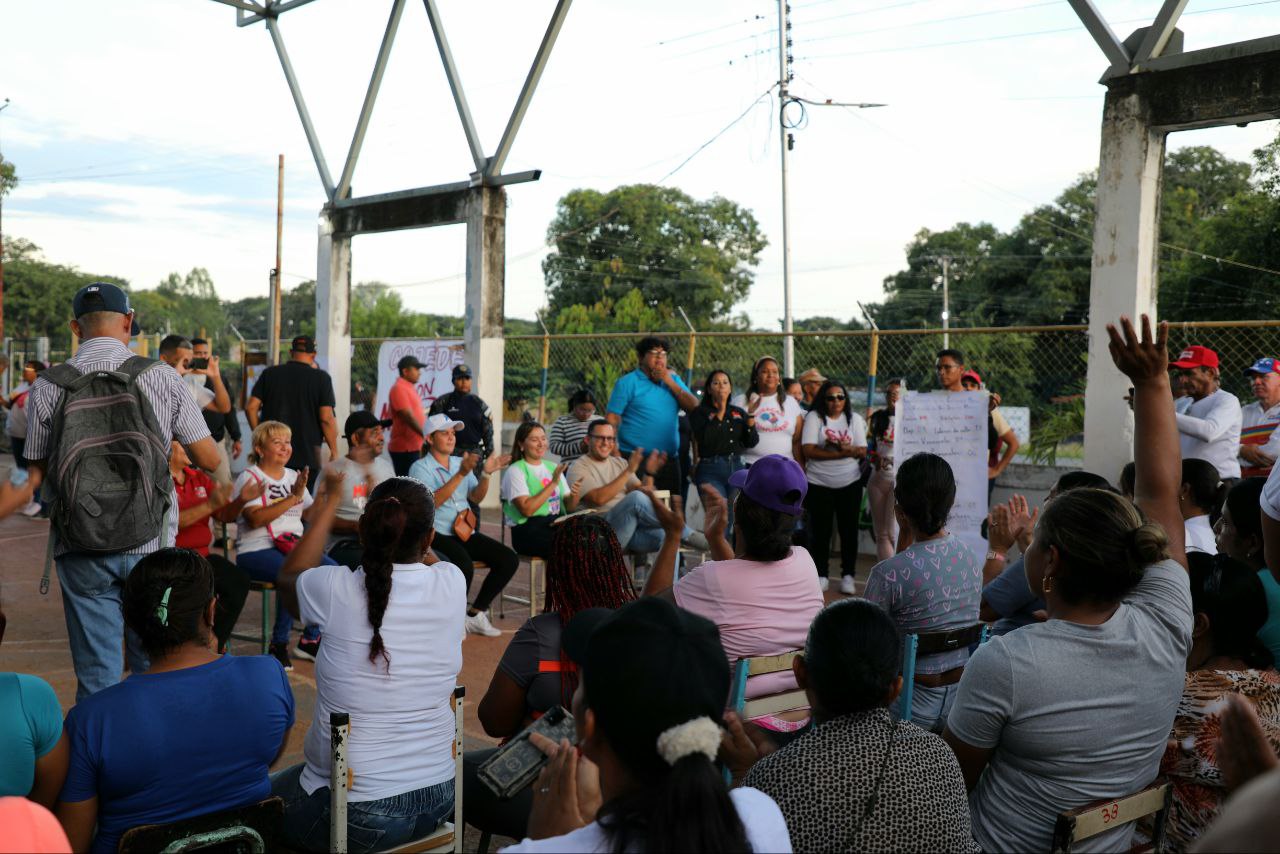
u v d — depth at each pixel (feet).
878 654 6.06
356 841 8.32
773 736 9.67
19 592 23.18
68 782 7.04
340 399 39.29
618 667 4.21
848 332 30.01
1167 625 7.21
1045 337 32.09
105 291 12.26
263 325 243.60
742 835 4.03
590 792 5.57
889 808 5.67
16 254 203.82
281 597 9.50
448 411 30.78
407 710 8.44
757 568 9.89
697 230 178.29
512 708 8.80
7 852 3.57
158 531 12.16
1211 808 7.64
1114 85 20.29
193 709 7.33
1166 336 7.71
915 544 10.66
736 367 57.06
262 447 17.30
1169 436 7.82
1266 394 20.33
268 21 36.68
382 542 8.46
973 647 10.98
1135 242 20.15
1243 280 83.71
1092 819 6.76
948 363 22.52
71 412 11.57
